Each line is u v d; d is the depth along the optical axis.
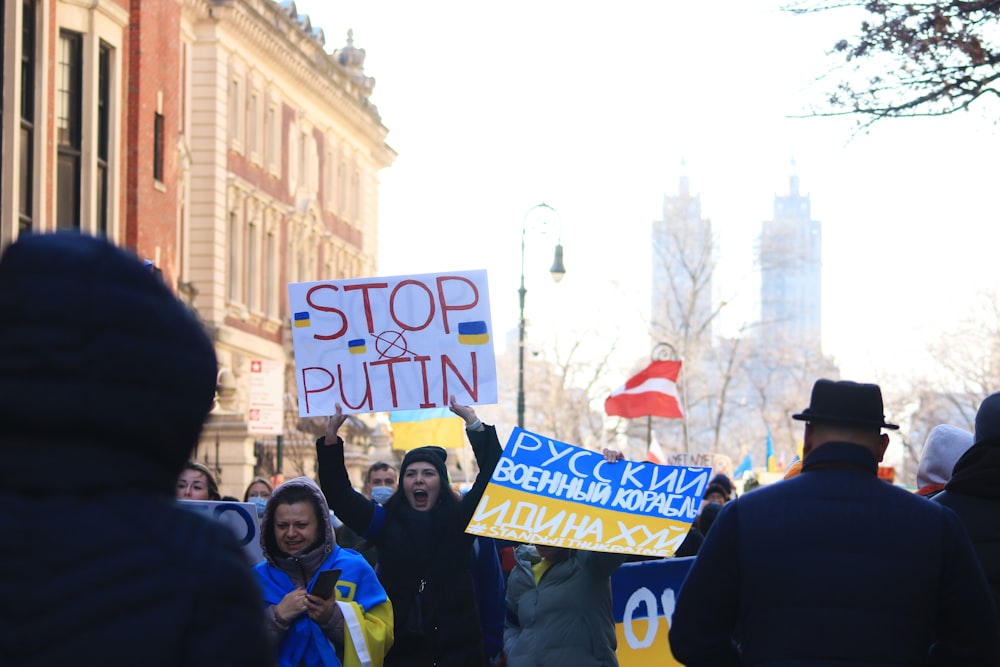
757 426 89.19
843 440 4.95
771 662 4.71
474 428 8.95
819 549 4.75
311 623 6.81
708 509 12.30
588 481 8.38
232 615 2.48
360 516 8.33
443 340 8.98
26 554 2.44
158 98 30.05
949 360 67.31
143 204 28.97
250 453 35.66
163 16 30.30
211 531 2.57
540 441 8.47
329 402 8.95
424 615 8.19
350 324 9.01
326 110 56.41
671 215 67.56
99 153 27.42
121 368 2.51
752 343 74.31
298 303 9.02
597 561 8.26
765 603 4.76
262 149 48.94
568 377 64.12
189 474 10.27
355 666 6.76
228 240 46.31
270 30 48.09
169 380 2.56
